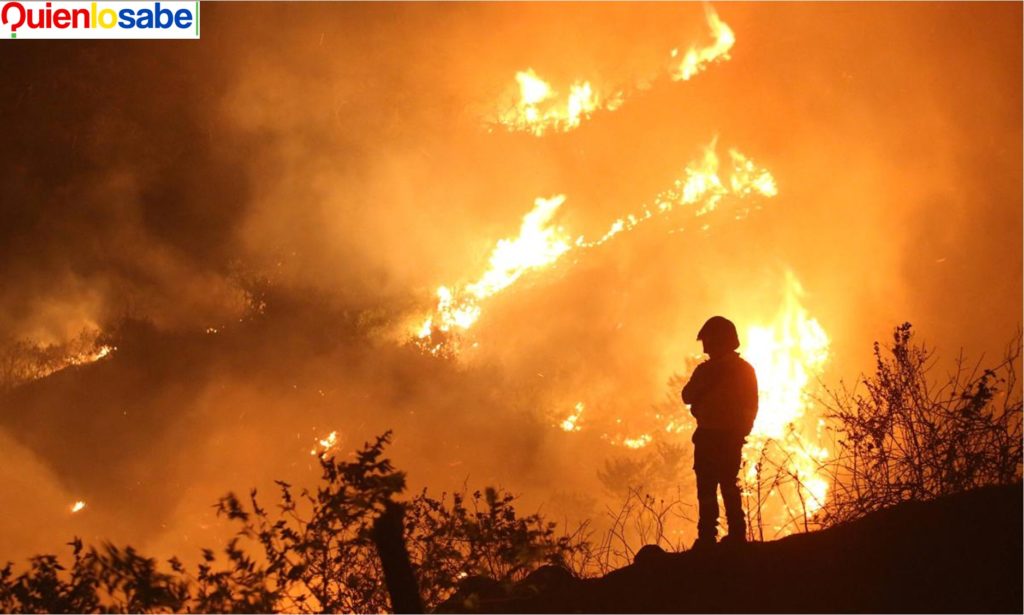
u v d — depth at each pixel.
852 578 4.97
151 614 5.07
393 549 4.91
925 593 4.70
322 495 5.38
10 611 5.20
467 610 5.50
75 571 5.16
